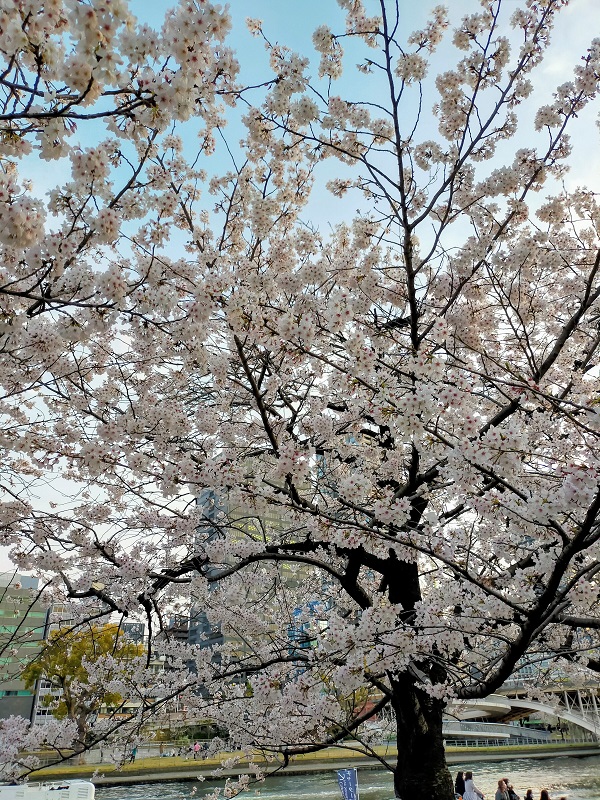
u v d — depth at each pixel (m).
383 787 15.29
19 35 2.06
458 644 3.93
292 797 14.55
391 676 4.56
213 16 2.24
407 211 4.63
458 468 2.92
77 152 2.54
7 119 2.30
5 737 4.78
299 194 5.96
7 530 4.95
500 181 4.80
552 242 5.79
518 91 4.66
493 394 5.46
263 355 4.32
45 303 2.94
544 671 6.62
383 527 3.81
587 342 5.84
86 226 3.05
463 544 3.89
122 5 2.00
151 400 5.20
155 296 3.21
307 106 4.33
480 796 11.12
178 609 7.39
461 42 4.64
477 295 5.21
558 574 2.96
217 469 3.69
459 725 24.02
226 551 4.91
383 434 5.28
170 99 2.33
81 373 5.07
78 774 16.31
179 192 4.50
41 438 5.05
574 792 15.33
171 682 6.09
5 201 2.31
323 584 8.36
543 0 4.45
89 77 2.14
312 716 3.98
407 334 5.10
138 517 5.21
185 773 16.69
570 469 2.59
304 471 3.41
